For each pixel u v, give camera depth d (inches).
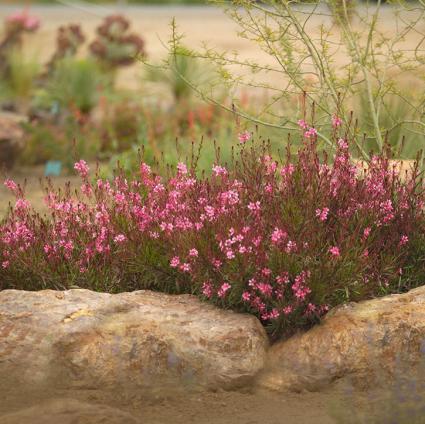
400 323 235.5
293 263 247.4
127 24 737.0
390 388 223.9
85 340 234.4
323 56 314.3
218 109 546.3
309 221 253.6
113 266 279.3
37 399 222.7
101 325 237.9
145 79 605.3
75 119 553.0
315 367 234.1
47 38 1027.3
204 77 589.6
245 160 287.7
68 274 275.6
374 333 235.0
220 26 1119.0
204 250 253.8
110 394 226.8
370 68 323.3
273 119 424.2
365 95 378.6
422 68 332.2
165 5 1444.4
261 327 246.8
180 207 270.5
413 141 378.9
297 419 213.9
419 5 316.8
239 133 294.7
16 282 276.8
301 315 247.4
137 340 233.6
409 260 277.4
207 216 258.1
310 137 272.8
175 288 273.0
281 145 396.8
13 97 729.0
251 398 229.5
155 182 293.0
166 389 228.4
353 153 322.3
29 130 546.0
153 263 270.8
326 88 325.4
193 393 229.0
